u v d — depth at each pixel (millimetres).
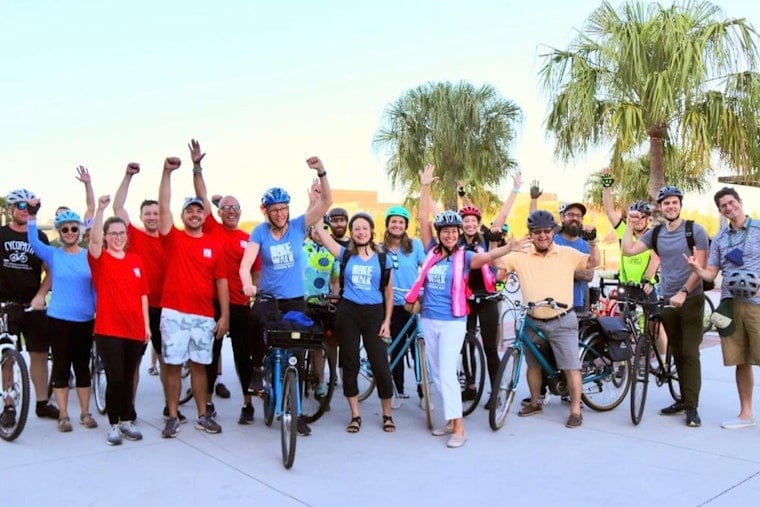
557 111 10320
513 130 18922
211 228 6055
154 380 7656
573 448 5109
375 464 4805
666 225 5953
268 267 5648
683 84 9234
